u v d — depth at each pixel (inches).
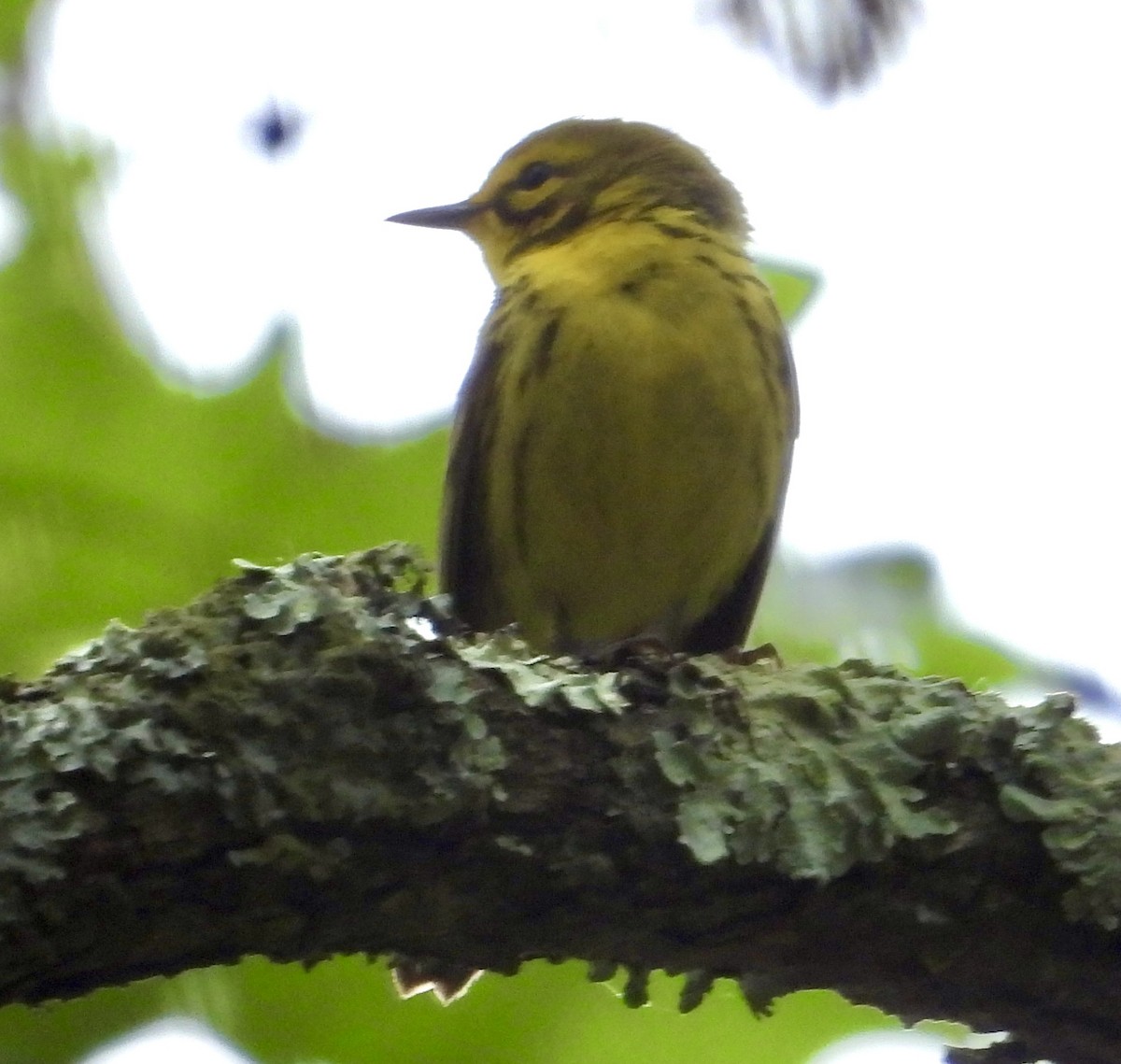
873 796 293.9
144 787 251.6
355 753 265.4
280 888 262.1
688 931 290.0
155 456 386.6
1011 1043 315.3
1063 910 292.8
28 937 245.6
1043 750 300.2
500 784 275.4
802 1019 386.6
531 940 284.5
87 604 377.1
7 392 384.2
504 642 295.9
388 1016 375.9
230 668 263.0
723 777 289.9
